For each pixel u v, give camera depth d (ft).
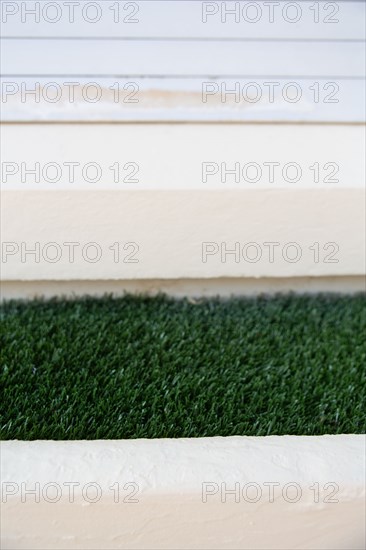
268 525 4.46
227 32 6.25
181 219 6.17
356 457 4.50
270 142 6.27
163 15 6.16
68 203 5.99
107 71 6.20
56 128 6.23
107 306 6.85
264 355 6.12
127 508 4.31
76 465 4.33
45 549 4.51
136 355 5.97
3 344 6.06
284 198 6.11
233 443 4.60
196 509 4.33
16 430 4.89
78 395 5.34
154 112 6.27
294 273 6.62
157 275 6.56
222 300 7.20
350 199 6.15
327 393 5.57
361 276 7.23
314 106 6.37
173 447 4.53
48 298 7.01
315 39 6.31
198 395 5.43
